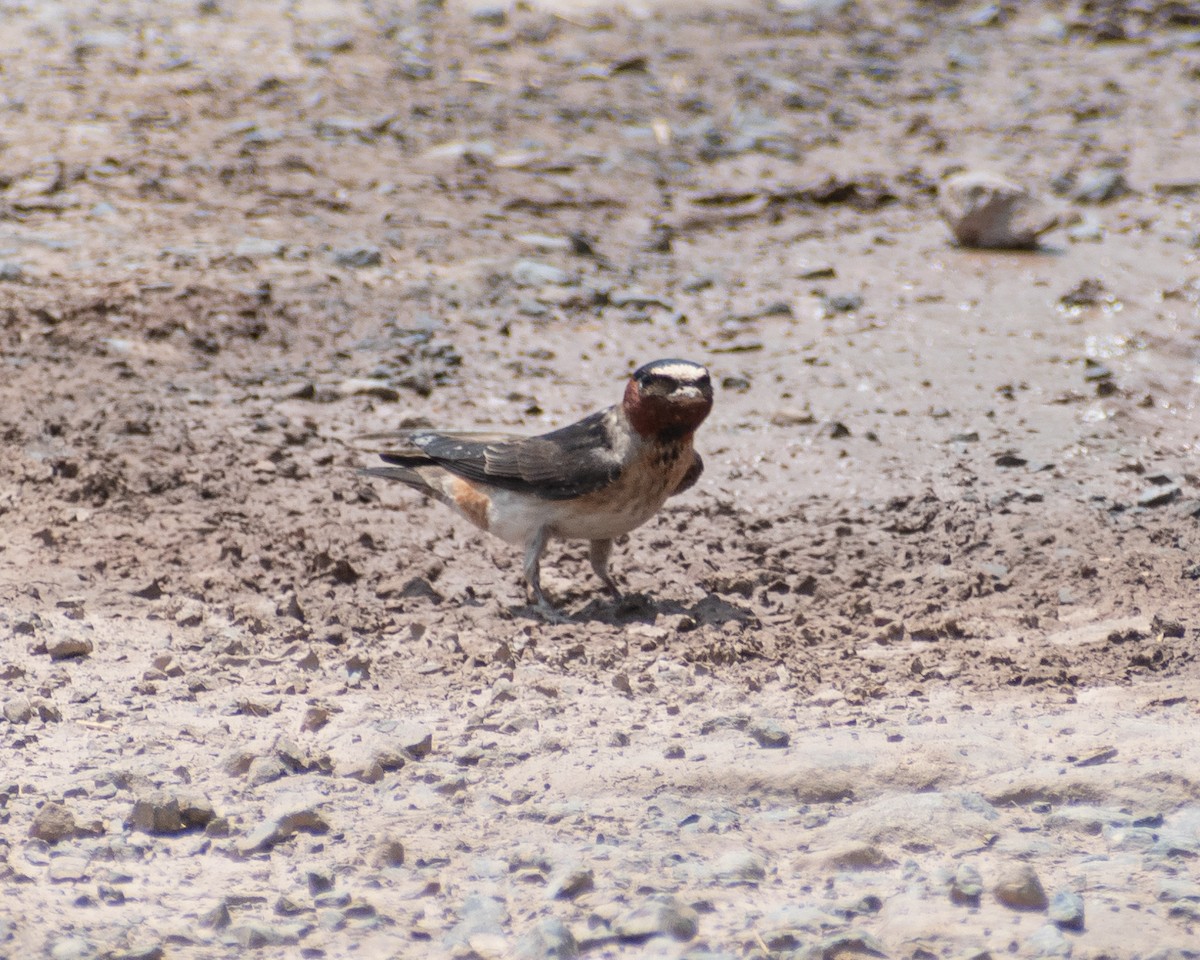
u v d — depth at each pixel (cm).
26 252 1831
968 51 2867
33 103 2420
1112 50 2862
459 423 1480
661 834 755
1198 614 1076
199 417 1434
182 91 2508
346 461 1372
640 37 2906
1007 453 1416
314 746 856
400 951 646
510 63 2748
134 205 2016
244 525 1227
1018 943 646
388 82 2616
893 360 1639
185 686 941
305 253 1873
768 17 3055
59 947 629
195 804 762
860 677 980
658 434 1077
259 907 680
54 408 1421
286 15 2948
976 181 1950
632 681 971
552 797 799
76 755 833
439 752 857
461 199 2114
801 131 2458
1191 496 1331
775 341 1702
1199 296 1761
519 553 1226
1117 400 1531
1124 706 907
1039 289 1814
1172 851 723
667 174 2270
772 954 638
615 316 1761
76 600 1058
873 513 1314
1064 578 1165
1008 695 938
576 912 675
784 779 808
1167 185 2148
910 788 804
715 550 1241
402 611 1098
